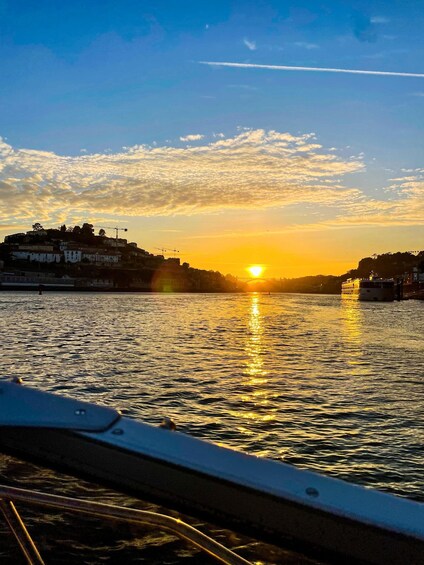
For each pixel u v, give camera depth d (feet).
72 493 23.07
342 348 99.35
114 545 18.34
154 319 193.67
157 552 18.03
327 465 30.94
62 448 5.40
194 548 18.31
